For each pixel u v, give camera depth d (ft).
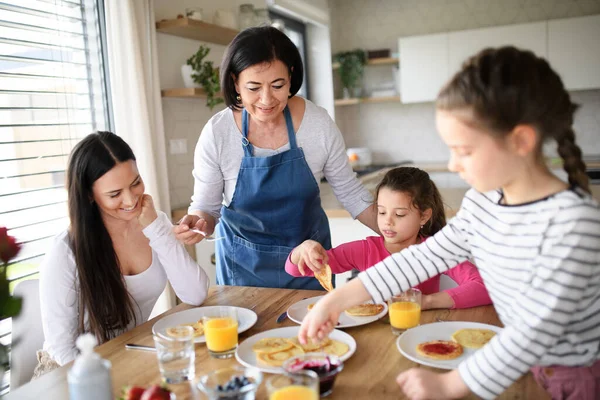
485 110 2.77
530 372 3.52
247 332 4.47
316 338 3.69
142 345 4.26
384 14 18.48
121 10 8.97
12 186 8.05
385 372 3.59
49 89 8.64
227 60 5.38
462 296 4.74
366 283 3.78
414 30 18.20
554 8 16.60
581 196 2.93
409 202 5.64
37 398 3.51
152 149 9.36
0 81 7.88
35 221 8.43
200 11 10.51
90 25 9.34
